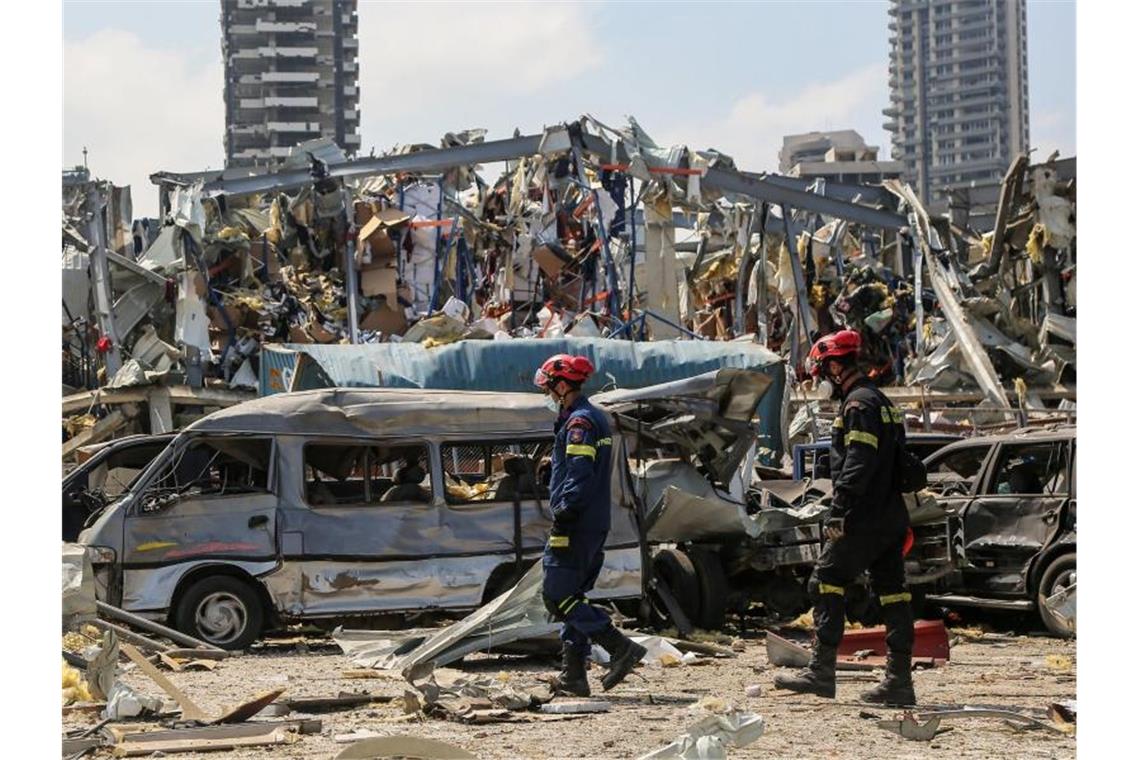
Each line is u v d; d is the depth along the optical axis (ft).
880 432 24.97
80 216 84.17
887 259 124.06
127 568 35.06
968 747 20.56
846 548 25.07
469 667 31.48
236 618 35.55
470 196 108.88
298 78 507.30
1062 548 39.06
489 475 41.14
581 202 89.40
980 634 40.40
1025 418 79.36
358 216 94.17
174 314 78.95
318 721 22.40
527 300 93.04
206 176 103.09
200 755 19.99
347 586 35.91
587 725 22.86
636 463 40.70
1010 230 98.89
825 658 25.57
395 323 90.17
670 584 39.22
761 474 53.93
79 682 26.89
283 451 36.32
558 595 25.98
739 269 100.89
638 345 63.36
